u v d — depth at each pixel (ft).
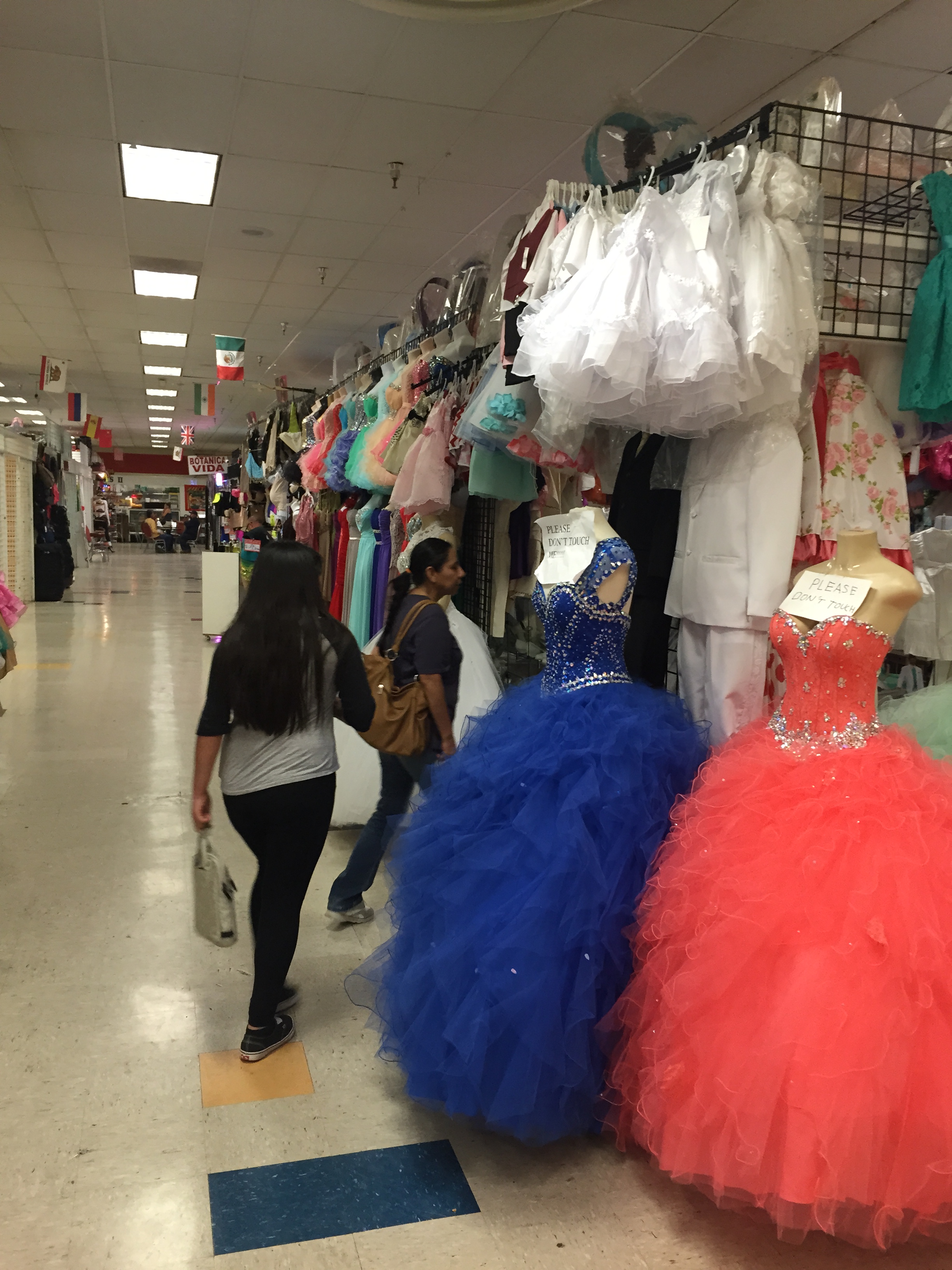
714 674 7.88
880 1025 4.82
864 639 6.46
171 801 14.17
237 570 29.50
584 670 7.62
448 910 6.52
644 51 13.87
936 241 8.18
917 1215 5.08
